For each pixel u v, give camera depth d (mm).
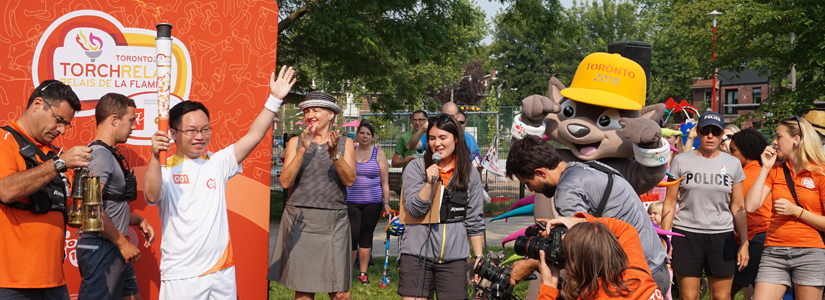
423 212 4227
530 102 4621
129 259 3887
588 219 3057
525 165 3520
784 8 13727
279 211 11977
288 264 4461
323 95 4492
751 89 47969
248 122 5086
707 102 51188
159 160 3391
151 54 4891
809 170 4574
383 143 17344
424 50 13359
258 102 5102
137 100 4871
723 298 5137
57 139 4723
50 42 4711
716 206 5066
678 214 5234
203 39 4992
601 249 2582
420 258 4242
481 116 20734
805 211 4500
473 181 4359
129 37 4855
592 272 2586
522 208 4984
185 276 3521
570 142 4934
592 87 4852
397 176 13156
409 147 8062
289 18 12273
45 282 3344
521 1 14156
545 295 2852
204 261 3568
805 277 4539
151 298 4910
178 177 3553
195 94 4977
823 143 5301
